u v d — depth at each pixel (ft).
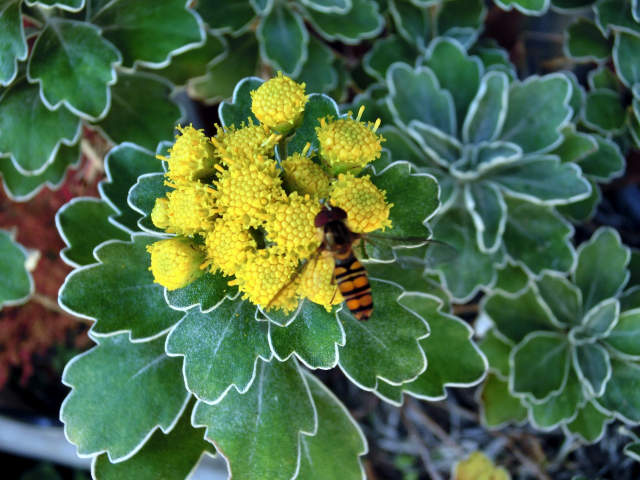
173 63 0.28
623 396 0.25
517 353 0.26
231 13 0.29
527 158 0.26
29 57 0.25
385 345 0.19
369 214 0.17
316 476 0.22
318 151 0.18
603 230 0.27
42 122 0.25
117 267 0.19
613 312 0.25
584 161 0.28
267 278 0.16
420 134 0.26
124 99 0.27
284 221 0.16
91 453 0.20
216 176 0.17
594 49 0.29
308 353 0.17
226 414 0.20
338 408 0.22
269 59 0.28
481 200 0.26
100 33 0.23
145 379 0.21
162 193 0.19
